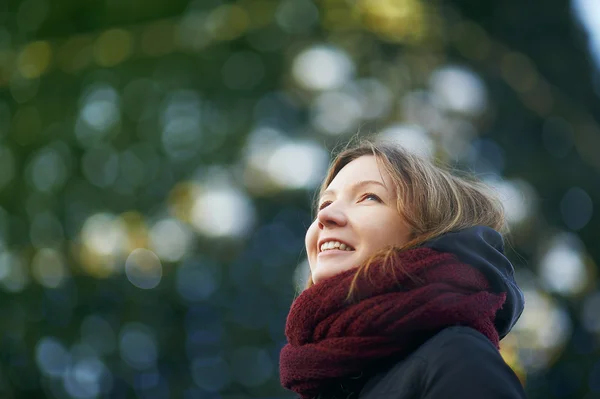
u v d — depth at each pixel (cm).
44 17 893
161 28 892
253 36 909
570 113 947
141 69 890
